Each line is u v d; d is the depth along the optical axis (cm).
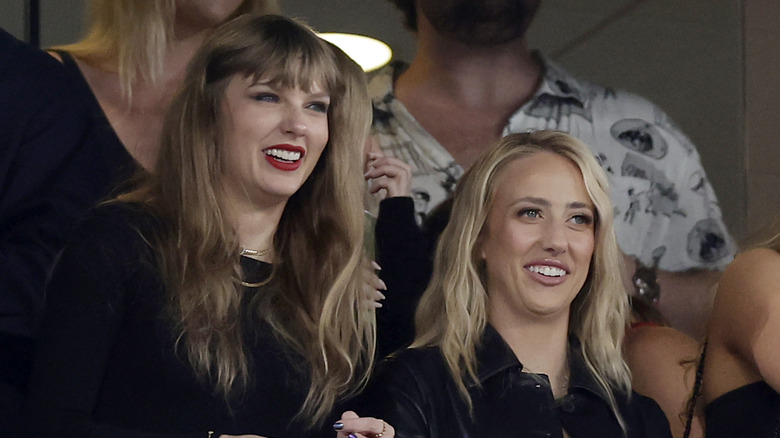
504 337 996
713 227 1299
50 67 1030
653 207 1289
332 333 917
